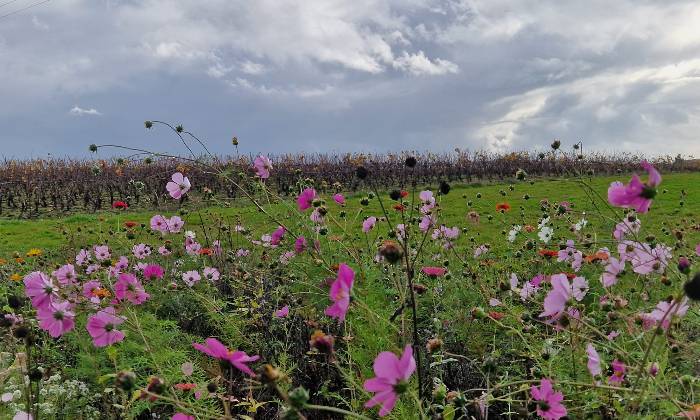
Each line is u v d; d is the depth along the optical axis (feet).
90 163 74.95
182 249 20.04
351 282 5.28
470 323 10.34
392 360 4.34
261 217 23.84
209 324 13.26
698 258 9.85
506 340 9.76
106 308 8.01
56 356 10.27
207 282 15.07
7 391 8.24
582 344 7.57
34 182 59.41
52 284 7.24
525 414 5.57
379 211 28.43
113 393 8.29
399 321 8.20
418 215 14.80
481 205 35.58
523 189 47.44
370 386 4.34
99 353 9.64
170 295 14.34
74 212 50.26
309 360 9.55
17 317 9.41
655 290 10.70
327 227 12.09
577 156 13.16
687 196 36.19
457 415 7.18
